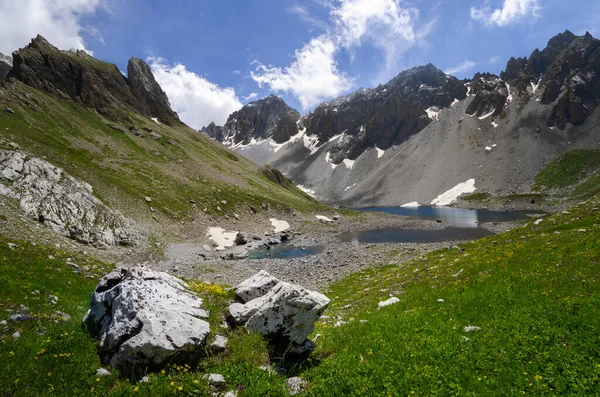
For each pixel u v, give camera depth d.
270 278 15.95
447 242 81.00
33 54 129.75
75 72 139.62
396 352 11.67
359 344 13.14
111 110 138.25
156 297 12.07
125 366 9.99
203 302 13.91
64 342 10.64
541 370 9.28
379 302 23.34
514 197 191.25
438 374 9.52
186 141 157.62
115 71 176.62
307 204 139.00
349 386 9.23
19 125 90.00
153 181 96.69
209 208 95.62
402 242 87.25
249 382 9.70
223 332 12.48
